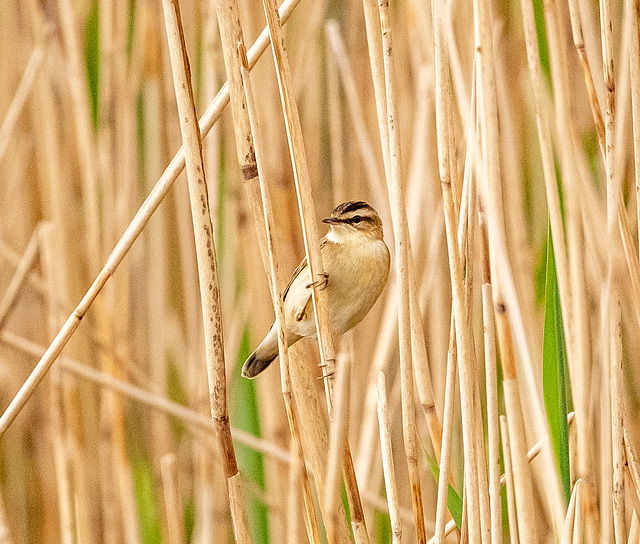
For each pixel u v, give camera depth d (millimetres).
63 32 8203
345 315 6809
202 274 4391
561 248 4562
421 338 5105
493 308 4594
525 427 6512
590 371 4547
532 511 4590
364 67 8727
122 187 8297
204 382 8156
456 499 5137
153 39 8148
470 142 4758
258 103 7805
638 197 4738
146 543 7918
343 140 8578
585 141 7777
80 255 9227
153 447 8836
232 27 4629
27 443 9766
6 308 7965
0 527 6895
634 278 4707
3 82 9250
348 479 4566
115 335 8305
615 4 7668
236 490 4543
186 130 4316
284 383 4426
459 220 4879
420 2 6820
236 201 7898
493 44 4418
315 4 8250
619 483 4648
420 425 8031
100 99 8266
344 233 6746
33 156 9688
